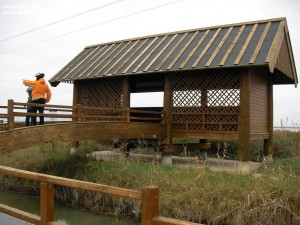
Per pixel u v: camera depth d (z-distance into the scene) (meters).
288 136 15.86
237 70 11.22
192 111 12.20
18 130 8.23
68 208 9.03
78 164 10.46
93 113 14.23
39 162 11.20
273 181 7.58
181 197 7.65
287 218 6.71
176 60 11.96
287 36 12.80
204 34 13.05
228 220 6.93
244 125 10.94
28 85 10.11
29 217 4.10
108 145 14.83
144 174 9.02
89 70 14.10
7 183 11.11
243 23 12.62
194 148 13.77
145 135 11.80
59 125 9.27
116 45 15.56
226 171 9.35
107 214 8.38
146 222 2.97
